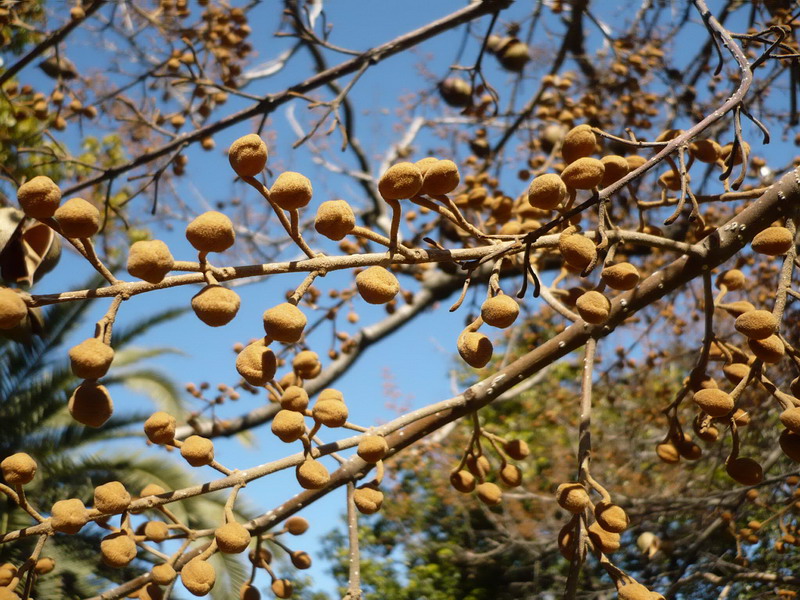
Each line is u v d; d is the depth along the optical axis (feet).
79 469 25.58
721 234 7.11
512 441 7.38
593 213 16.39
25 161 18.60
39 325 4.88
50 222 4.69
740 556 12.76
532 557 26.71
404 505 29.50
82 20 14.65
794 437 5.62
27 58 14.67
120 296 4.80
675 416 7.25
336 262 5.28
